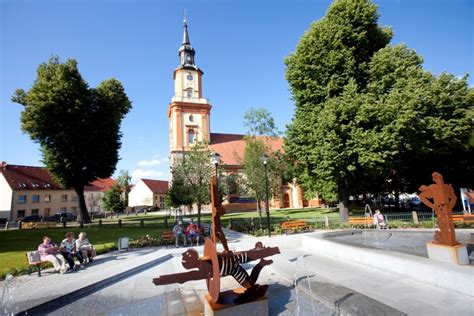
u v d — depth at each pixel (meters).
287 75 21.31
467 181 23.39
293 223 17.25
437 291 5.40
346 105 16.86
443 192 6.28
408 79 17.44
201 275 4.28
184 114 47.62
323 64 19.38
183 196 21.55
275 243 12.66
